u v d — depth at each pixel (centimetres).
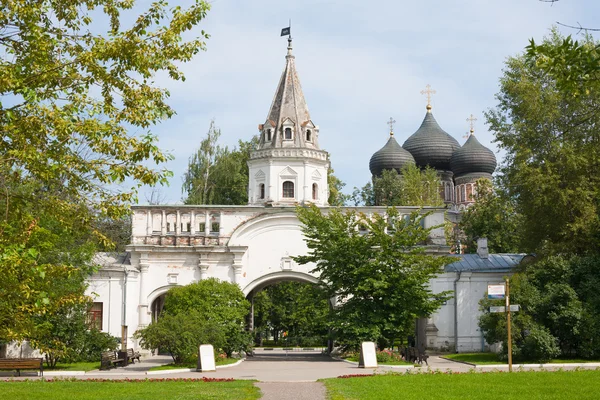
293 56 5562
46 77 1605
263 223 4681
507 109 4428
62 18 1786
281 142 5278
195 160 7275
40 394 1894
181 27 1712
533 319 3625
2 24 1662
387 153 8538
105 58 1681
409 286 3609
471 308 4569
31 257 1454
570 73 1212
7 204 1606
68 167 1636
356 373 2816
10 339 1806
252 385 2127
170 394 1869
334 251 3716
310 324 6669
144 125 1734
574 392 1842
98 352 3622
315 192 5253
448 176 8944
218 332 3600
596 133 3859
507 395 1775
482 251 4881
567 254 3959
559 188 3881
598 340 3516
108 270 4425
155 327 3294
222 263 4644
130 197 1697
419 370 2703
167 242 4650
